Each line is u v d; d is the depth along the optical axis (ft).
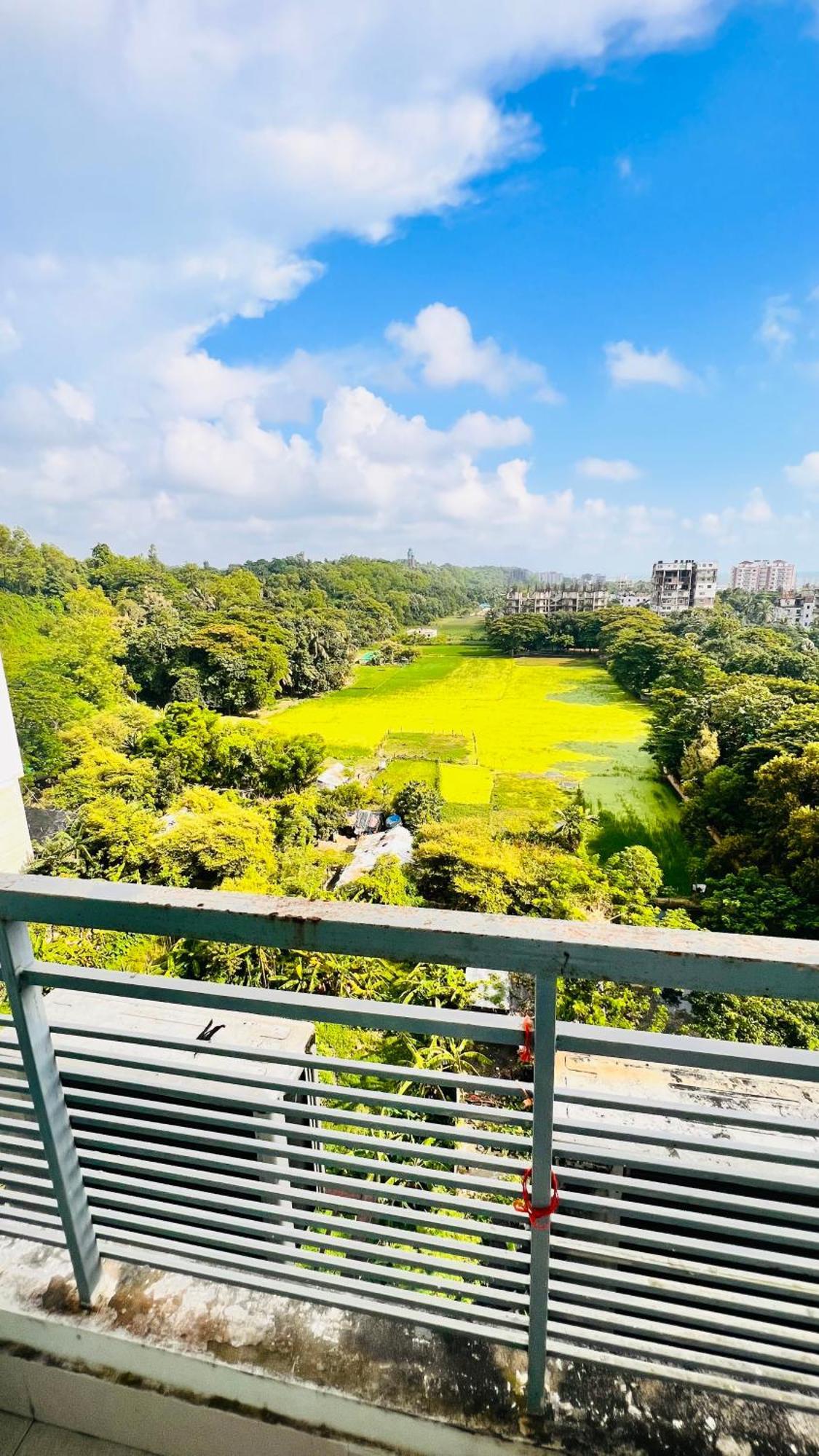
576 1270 2.91
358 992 39.78
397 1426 3.15
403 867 68.54
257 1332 3.43
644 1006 39.40
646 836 76.07
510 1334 3.11
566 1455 3.00
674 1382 3.12
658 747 88.02
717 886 64.69
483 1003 36.94
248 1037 11.24
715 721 84.28
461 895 65.82
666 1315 2.90
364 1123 2.97
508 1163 2.84
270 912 2.58
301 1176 3.16
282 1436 3.29
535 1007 2.50
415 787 84.02
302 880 65.36
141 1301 3.59
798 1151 2.58
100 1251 3.61
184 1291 3.64
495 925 2.43
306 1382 3.23
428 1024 2.75
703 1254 2.80
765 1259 2.76
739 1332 2.86
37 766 97.19
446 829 74.64
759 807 67.15
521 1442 3.03
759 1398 2.86
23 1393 3.67
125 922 2.77
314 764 93.97
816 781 62.44
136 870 68.23
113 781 88.48
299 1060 2.99
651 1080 9.16
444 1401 3.16
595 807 79.87
